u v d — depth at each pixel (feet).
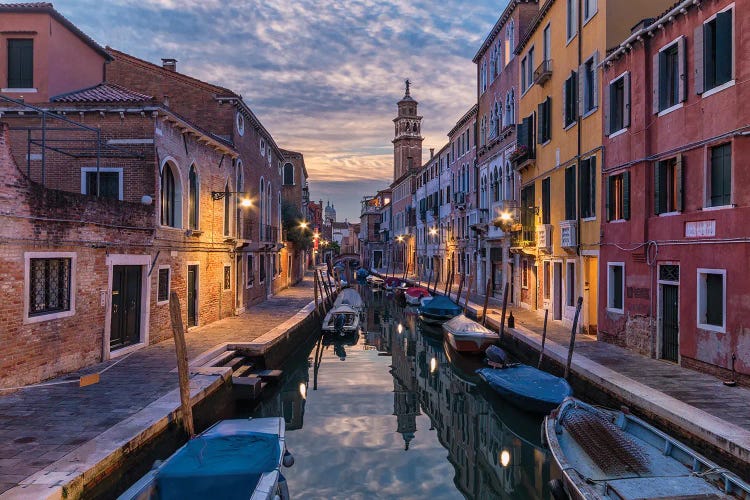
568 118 56.08
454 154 122.01
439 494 26.71
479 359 55.98
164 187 48.26
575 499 20.49
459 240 115.44
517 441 34.81
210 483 20.80
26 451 21.94
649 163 40.88
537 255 67.56
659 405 27.32
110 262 38.73
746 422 24.89
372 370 56.34
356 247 401.29
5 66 46.80
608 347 44.70
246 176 74.43
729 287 32.32
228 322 60.95
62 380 32.81
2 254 28.84
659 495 19.39
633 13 47.65
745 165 31.50
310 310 74.23
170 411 27.12
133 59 67.67
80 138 45.03
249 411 37.86
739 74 31.94
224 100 67.05
